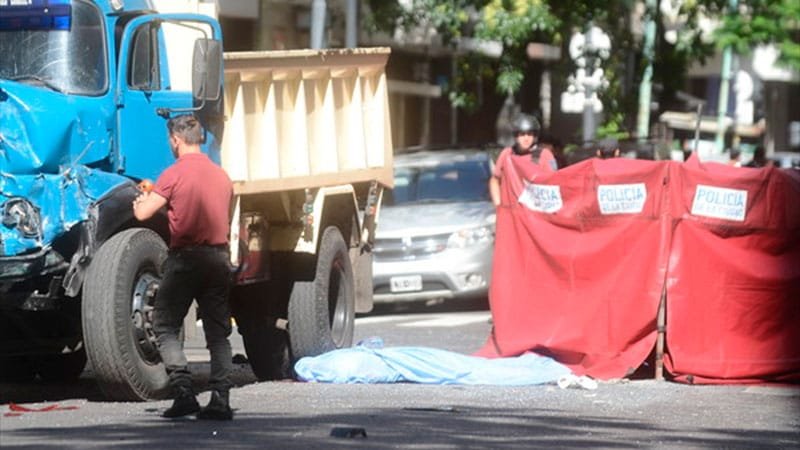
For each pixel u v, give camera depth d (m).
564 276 31.12
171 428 22.59
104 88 26.73
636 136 61.12
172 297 23.70
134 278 25.89
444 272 46.00
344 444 21.09
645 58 61.50
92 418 24.02
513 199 31.75
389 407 25.72
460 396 27.56
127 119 27.12
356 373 29.81
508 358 31.08
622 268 30.66
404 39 71.81
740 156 56.03
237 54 28.55
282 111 30.06
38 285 25.86
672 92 64.81
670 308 30.38
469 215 46.84
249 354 31.47
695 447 21.88
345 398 27.05
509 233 31.80
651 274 30.48
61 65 26.55
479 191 48.69
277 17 63.81
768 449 21.95
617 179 30.67
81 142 26.14
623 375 30.39
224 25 61.72
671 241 30.48
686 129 85.69
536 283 31.42
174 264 23.62
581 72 60.41
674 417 25.36
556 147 45.69
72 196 25.59
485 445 21.33
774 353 30.39
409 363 29.77
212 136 28.30
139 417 24.09
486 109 68.56
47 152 25.53
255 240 29.84
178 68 28.45
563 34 58.03
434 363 29.75
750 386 30.11
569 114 67.88
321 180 31.30
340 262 32.44
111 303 25.52
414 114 79.00
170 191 23.58
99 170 26.45
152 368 26.17
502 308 31.69
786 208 30.34
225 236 23.83
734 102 84.62
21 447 20.45
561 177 31.19
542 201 31.42
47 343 28.09
